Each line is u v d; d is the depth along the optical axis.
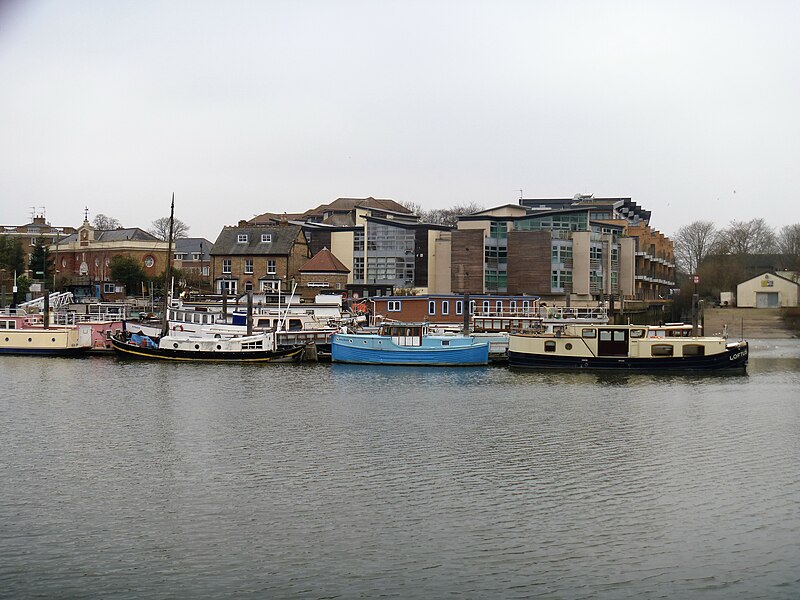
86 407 61.62
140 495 40.16
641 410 62.28
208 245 191.25
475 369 85.38
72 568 32.03
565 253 138.00
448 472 44.22
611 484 42.31
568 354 85.19
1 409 60.72
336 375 79.94
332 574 31.59
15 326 99.12
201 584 30.78
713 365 84.62
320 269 138.75
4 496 39.94
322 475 43.50
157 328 96.81
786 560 32.97
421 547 34.06
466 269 135.88
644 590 30.42
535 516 37.53
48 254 158.75
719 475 44.06
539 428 55.31
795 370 87.69
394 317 110.19
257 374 80.12
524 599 29.73
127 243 151.38
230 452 48.19
